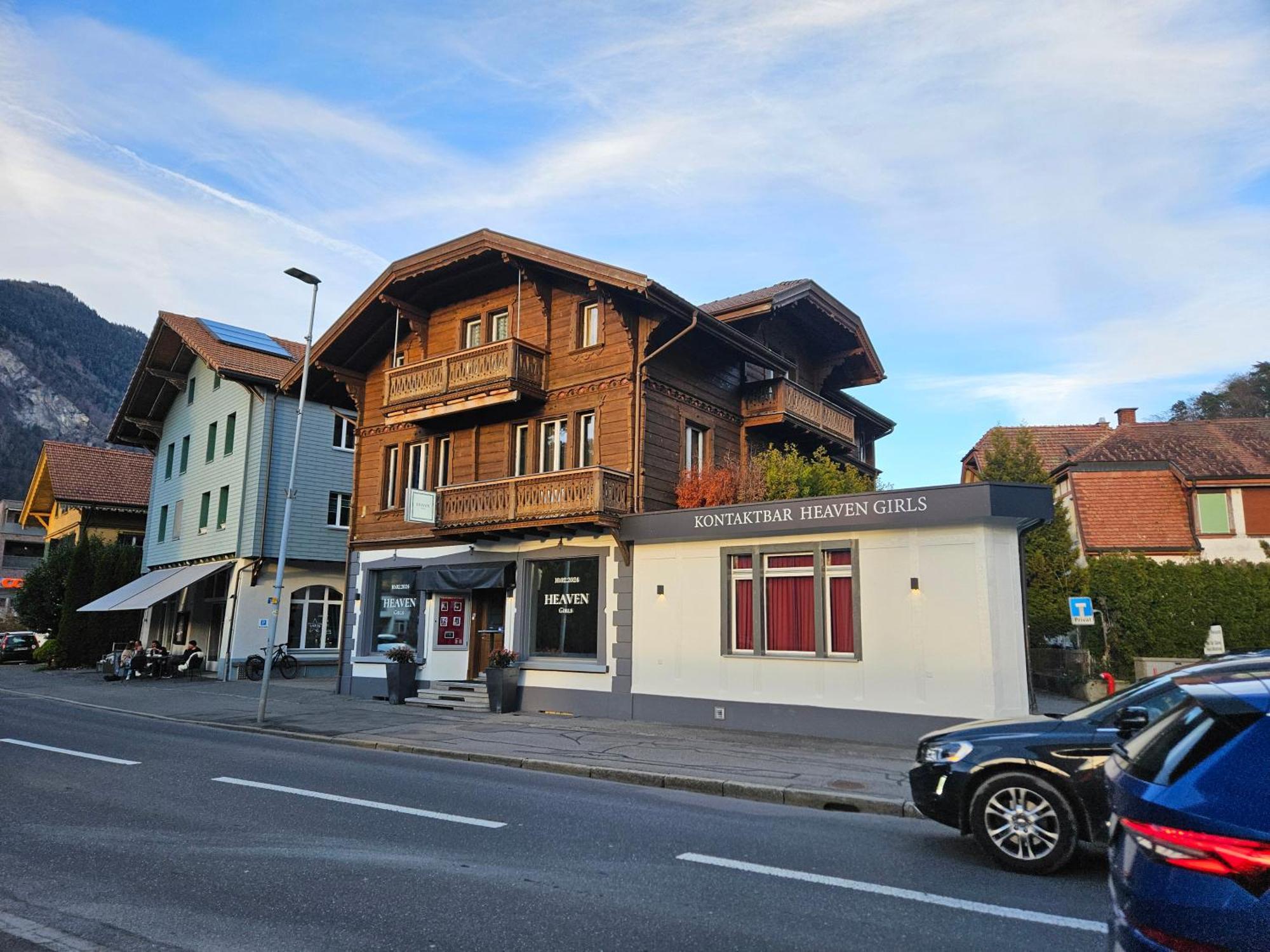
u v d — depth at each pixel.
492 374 18.81
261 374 28.78
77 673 31.00
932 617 13.24
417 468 22.36
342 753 12.54
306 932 5.07
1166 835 2.98
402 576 22.03
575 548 17.88
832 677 14.02
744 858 6.81
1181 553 26.34
